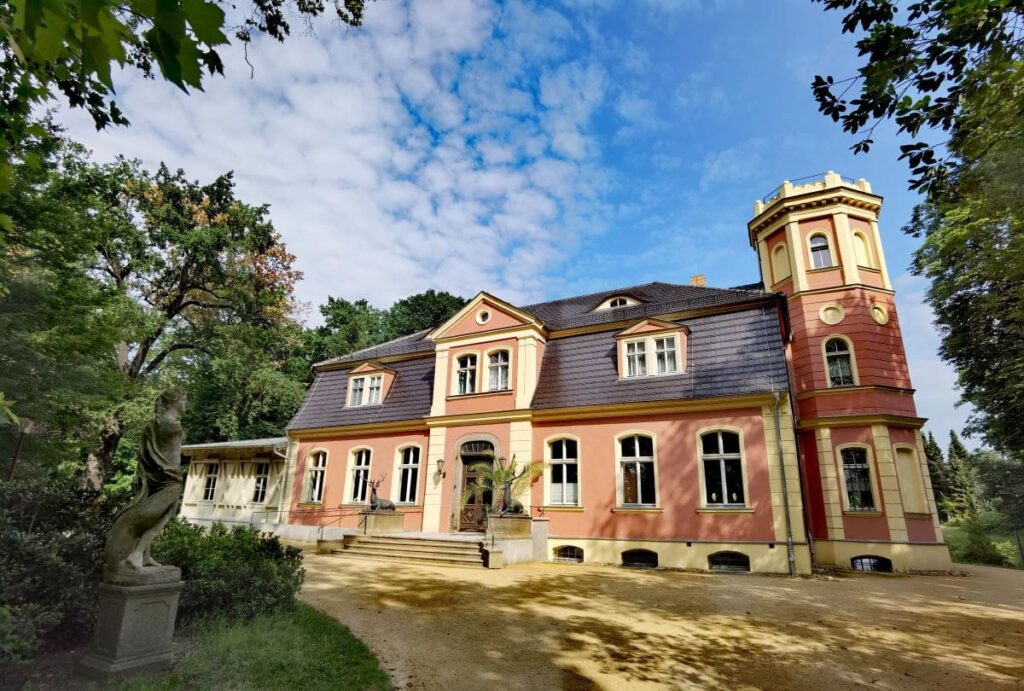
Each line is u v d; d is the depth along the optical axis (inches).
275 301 1146.0
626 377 678.5
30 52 70.9
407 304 1900.8
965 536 1153.4
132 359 1098.1
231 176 1155.3
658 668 246.1
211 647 216.1
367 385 886.4
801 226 794.8
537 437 700.0
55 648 207.6
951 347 807.7
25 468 520.4
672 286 847.7
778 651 273.7
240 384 1325.0
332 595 371.6
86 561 224.4
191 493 1055.0
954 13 172.4
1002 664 258.7
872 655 269.6
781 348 604.4
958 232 655.1
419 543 598.9
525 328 743.7
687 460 602.9
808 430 722.8
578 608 357.1
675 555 575.8
